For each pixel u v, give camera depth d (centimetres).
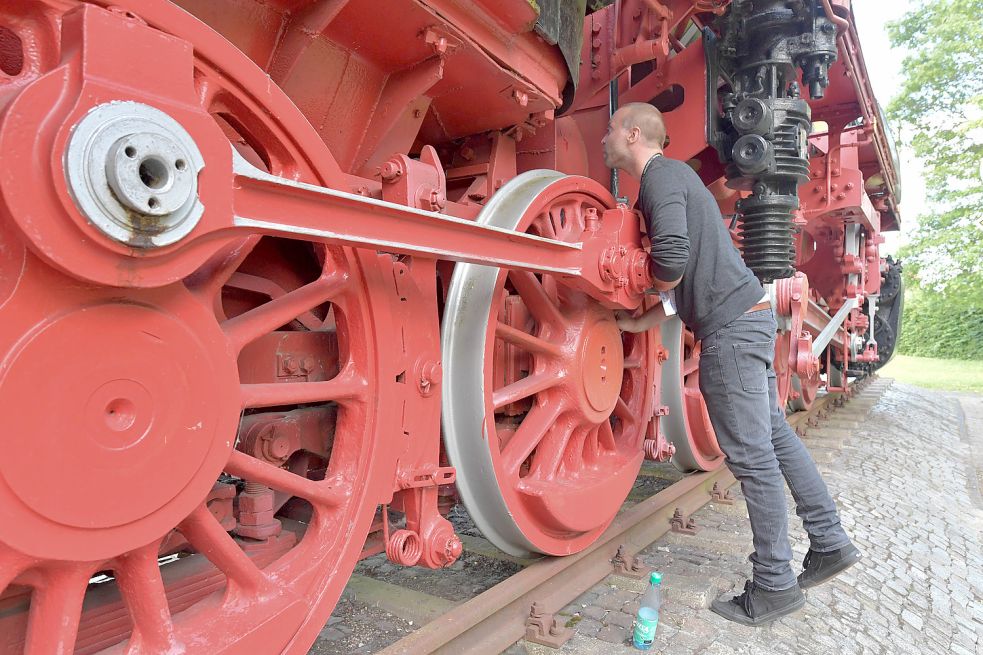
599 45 348
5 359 97
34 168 91
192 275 137
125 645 129
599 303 282
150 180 104
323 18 173
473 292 229
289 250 212
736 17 352
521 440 258
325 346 187
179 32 121
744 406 270
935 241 2136
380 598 262
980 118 1956
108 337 108
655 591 248
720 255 271
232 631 140
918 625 299
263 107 142
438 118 257
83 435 106
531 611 239
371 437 175
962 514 519
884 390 1225
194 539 138
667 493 386
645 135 284
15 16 109
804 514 291
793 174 363
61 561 106
